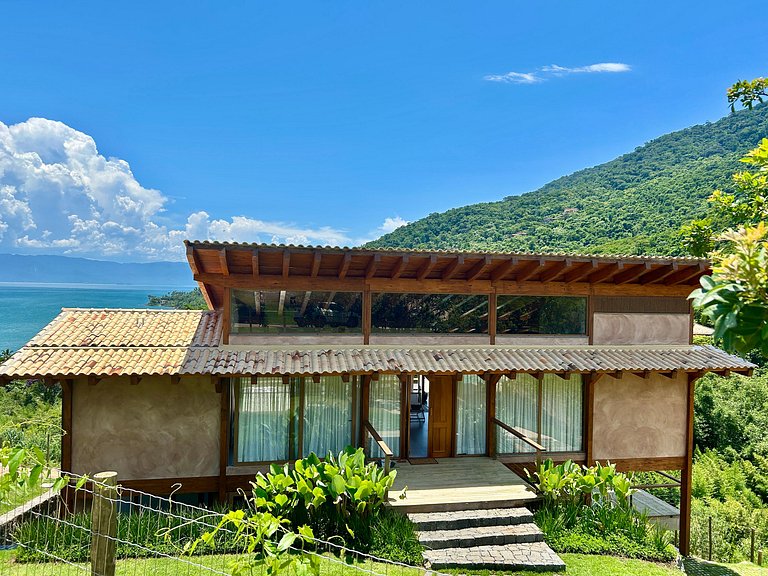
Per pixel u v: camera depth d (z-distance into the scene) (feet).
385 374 40.22
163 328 41.19
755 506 80.59
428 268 39.58
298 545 29.37
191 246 34.45
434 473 39.63
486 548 31.40
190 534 28.99
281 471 34.14
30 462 20.21
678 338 45.98
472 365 38.70
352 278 41.04
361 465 33.55
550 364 39.75
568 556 31.86
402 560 29.68
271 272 39.99
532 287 43.83
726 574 38.47
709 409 106.63
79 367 33.24
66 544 28.32
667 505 58.13
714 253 11.61
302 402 40.06
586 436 44.24
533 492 36.37
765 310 9.55
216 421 37.65
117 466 36.09
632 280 44.16
